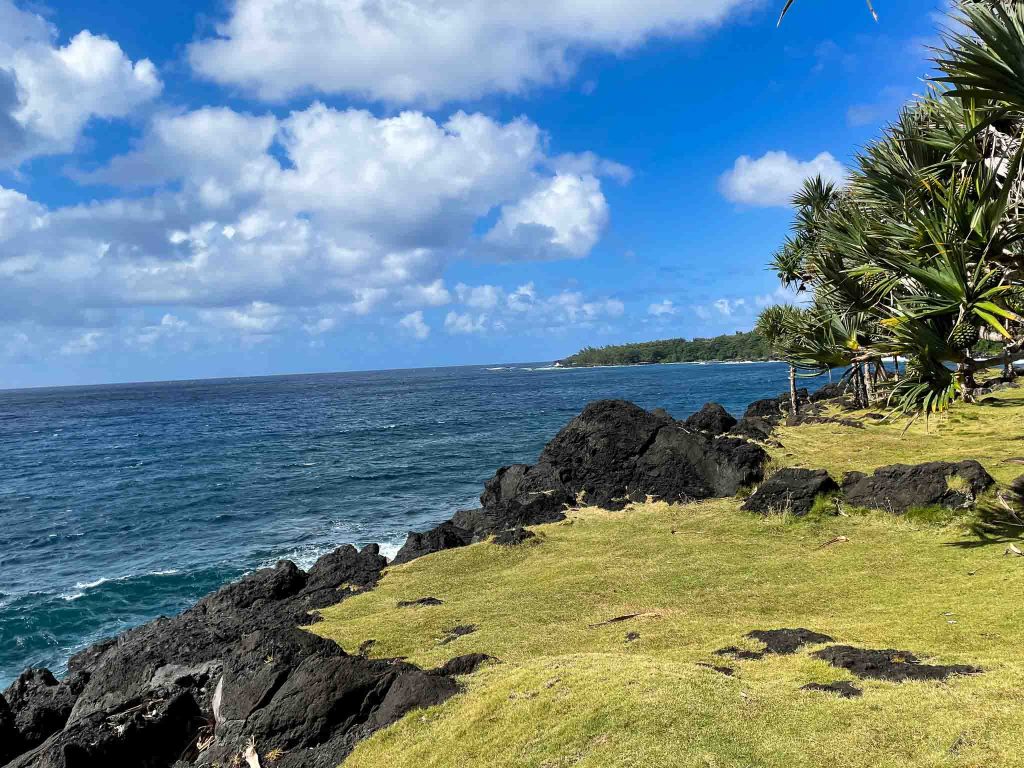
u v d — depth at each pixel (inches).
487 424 3063.5
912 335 434.9
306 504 1518.2
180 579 1041.5
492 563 773.3
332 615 637.9
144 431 3700.8
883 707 298.4
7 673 758.5
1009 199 411.2
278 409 5022.1
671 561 695.7
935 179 435.2
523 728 328.8
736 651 425.1
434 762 319.0
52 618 906.7
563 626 537.0
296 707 384.8
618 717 318.0
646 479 1002.7
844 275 533.0
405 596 684.1
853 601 526.0
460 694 391.5
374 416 3887.8
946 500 708.0
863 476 812.6
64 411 6072.8
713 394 3848.4
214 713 423.2
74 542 1309.1
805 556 665.6
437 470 1863.9
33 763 371.2
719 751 278.4
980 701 291.6
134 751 395.2
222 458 2365.9
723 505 891.4
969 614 443.8
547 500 975.6
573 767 287.0
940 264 410.0
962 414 1192.2
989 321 384.5
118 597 978.7
